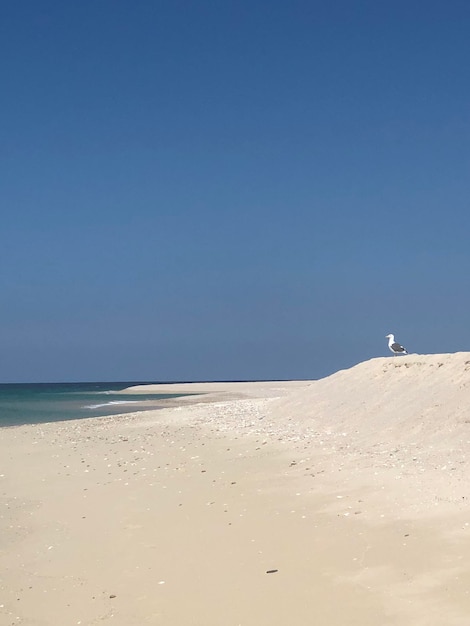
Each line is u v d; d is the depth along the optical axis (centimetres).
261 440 2347
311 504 1363
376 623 830
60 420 4522
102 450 2508
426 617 823
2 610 1030
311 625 852
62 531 1423
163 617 945
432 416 2020
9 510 1633
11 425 4088
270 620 883
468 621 795
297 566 1048
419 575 939
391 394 2498
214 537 1253
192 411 3994
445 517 1145
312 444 2111
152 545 1261
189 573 1094
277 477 1659
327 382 3228
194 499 1549
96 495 1714
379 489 1386
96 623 954
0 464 2336
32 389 14950
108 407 6128
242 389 9419
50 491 1819
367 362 3145
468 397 2006
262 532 1238
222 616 919
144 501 1593
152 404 6469
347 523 1205
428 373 2488
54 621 979
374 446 1919
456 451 1638
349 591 930
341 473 1594
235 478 1714
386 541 1083
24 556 1281
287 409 3106
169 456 2206
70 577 1149
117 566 1176
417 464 1565
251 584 1009
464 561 952
